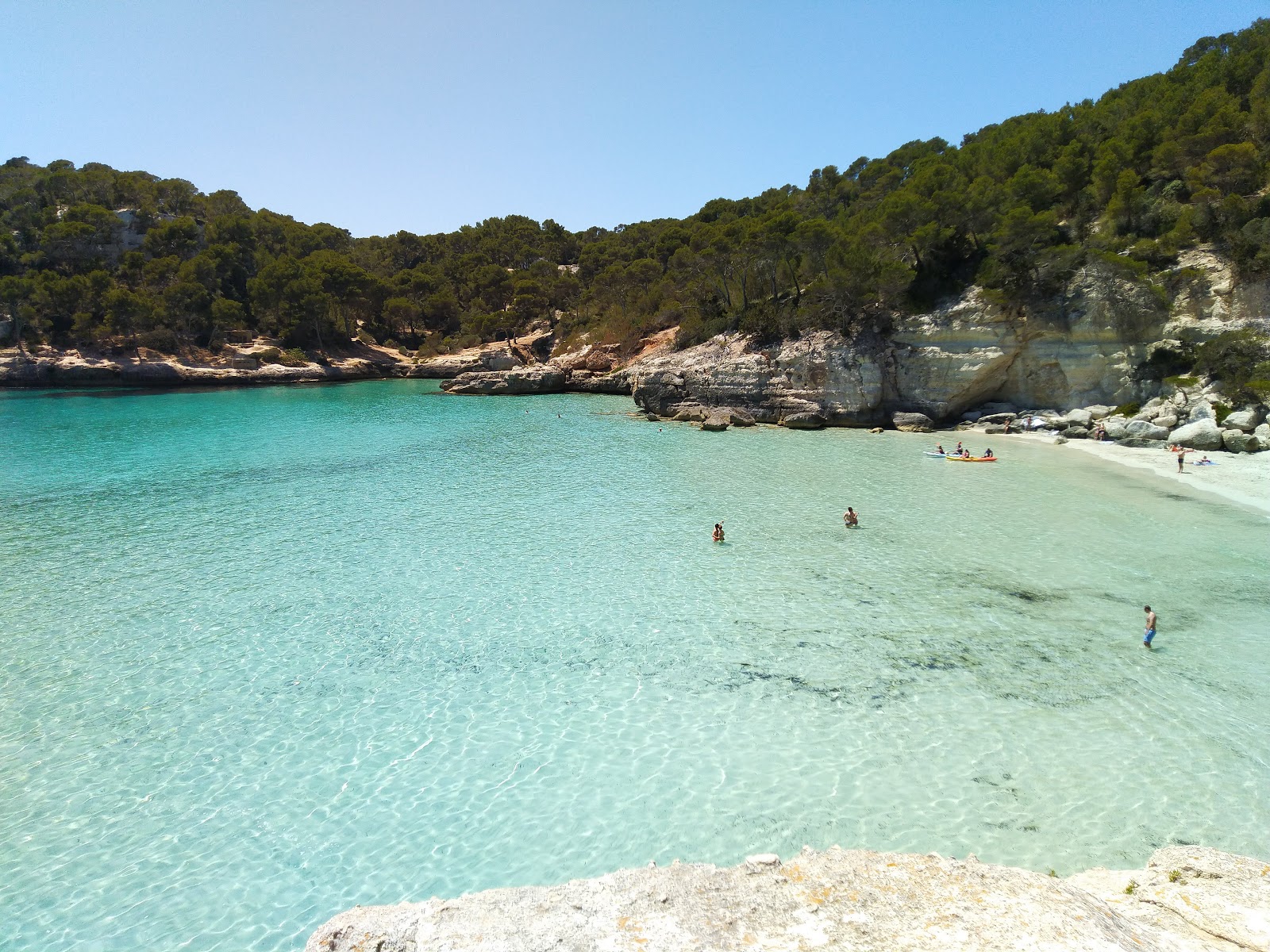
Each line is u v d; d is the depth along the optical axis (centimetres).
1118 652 1895
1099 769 1427
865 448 4766
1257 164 5125
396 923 785
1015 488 3578
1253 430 4169
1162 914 771
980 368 5338
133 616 2170
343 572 2516
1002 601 2227
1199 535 2784
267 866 1220
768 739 1551
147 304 9612
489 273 11888
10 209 11012
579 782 1420
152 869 1214
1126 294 4919
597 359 9094
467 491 3653
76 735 1584
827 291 5806
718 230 8831
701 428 5694
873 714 1634
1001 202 5716
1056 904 737
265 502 3450
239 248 11488
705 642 1992
